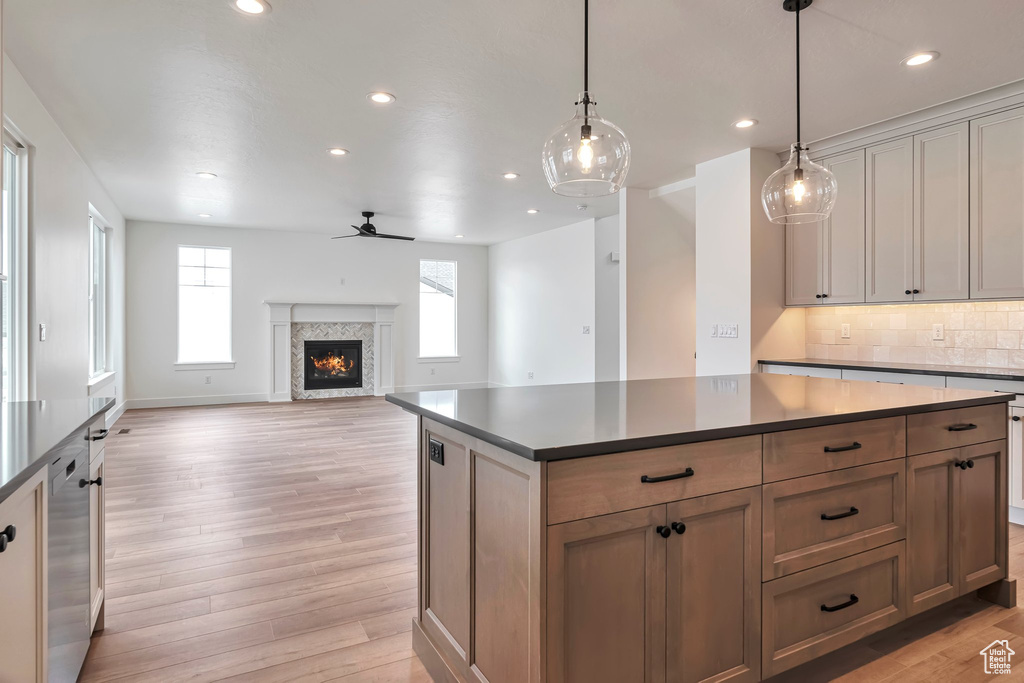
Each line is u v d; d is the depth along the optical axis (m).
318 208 6.59
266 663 1.97
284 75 3.05
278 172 4.99
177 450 5.18
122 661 1.97
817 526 1.80
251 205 6.43
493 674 1.56
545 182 5.34
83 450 1.81
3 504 1.14
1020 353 3.47
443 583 1.87
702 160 4.59
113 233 6.34
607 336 7.29
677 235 5.77
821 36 2.65
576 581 1.39
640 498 1.46
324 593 2.48
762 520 1.68
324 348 8.76
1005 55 2.83
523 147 4.27
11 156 3.18
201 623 2.23
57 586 1.51
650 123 3.74
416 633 2.02
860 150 3.95
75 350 4.32
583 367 7.50
